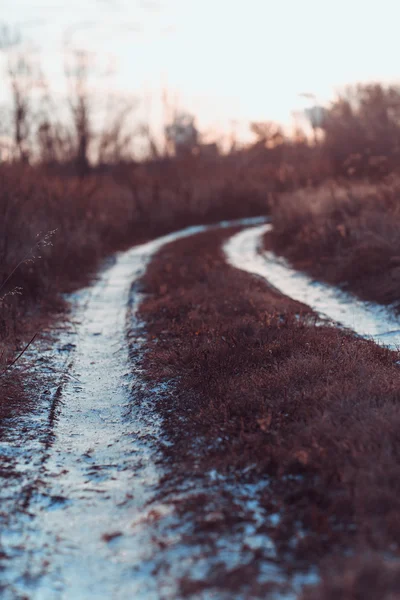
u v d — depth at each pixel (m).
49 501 4.44
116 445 5.55
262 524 3.81
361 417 4.91
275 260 17.31
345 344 7.25
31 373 7.64
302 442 4.73
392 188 15.45
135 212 29.95
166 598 3.16
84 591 3.33
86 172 43.31
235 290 11.32
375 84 26.00
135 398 6.72
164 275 14.55
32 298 11.84
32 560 3.62
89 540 3.89
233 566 3.37
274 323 8.42
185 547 3.64
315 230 17.00
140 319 10.55
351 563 3.10
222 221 35.66
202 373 6.85
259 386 6.11
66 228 17.61
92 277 16.09
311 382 6.06
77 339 9.68
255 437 5.01
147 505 4.30
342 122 25.39
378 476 3.92
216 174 43.03
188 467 4.78
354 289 11.93
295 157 44.12
